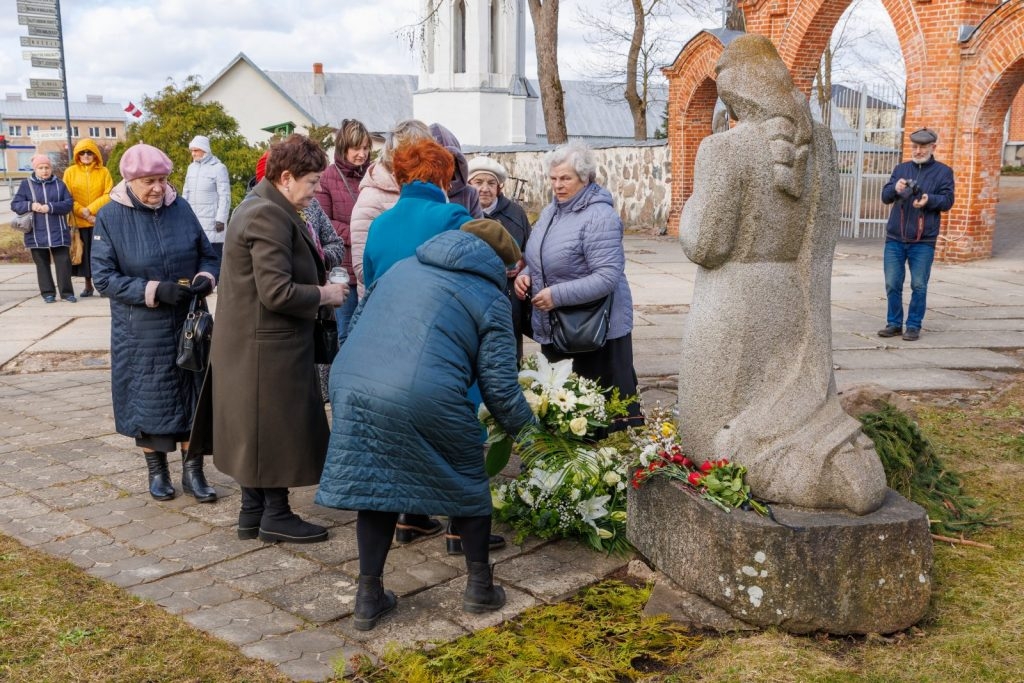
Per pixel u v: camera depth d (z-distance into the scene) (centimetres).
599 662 293
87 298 1083
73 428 560
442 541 392
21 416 589
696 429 335
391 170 454
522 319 488
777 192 313
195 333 408
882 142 1706
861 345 794
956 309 968
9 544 383
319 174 378
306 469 381
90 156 1058
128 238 418
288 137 378
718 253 318
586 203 436
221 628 313
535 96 3956
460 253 307
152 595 337
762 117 313
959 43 1298
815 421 319
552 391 388
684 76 1781
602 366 459
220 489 456
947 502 409
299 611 327
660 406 596
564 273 439
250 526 393
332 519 418
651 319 927
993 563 357
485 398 313
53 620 314
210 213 970
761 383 325
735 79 318
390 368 295
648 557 354
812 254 323
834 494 309
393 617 323
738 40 322
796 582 300
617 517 390
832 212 325
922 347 784
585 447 395
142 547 383
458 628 315
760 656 290
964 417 567
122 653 294
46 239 1027
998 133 1333
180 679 280
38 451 513
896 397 479
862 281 1172
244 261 369
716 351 325
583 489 383
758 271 319
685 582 328
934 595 331
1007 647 294
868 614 302
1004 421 559
